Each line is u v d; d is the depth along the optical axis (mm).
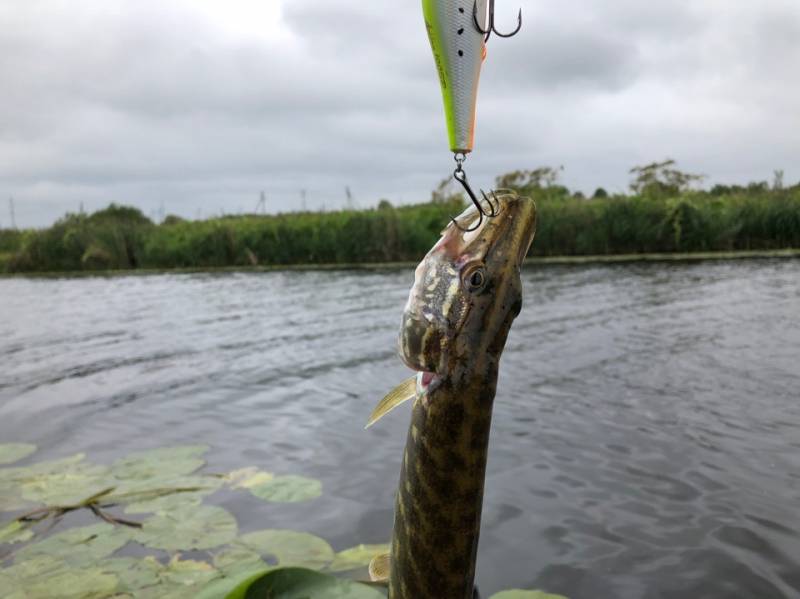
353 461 887
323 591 487
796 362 1316
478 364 329
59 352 1747
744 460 842
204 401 1212
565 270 3291
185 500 770
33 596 574
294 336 1837
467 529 330
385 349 1615
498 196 356
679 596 562
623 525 686
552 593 567
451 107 282
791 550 626
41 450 974
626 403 1089
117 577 602
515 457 874
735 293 2311
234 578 520
